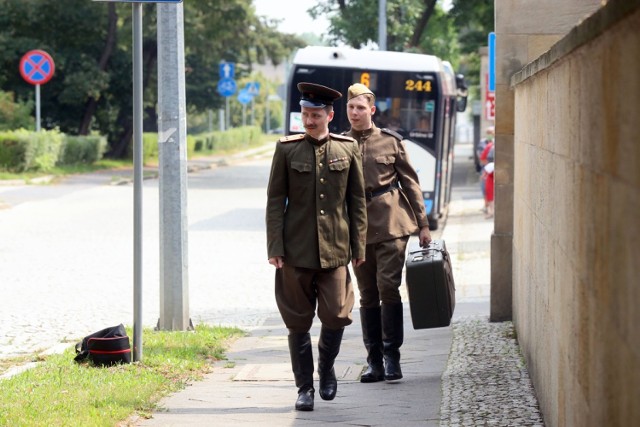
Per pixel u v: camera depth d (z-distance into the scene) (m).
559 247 7.85
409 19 54.62
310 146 10.24
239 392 11.29
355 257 10.41
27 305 18.33
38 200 40.72
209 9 72.88
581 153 6.52
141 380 11.39
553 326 8.36
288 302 10.38
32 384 11.16
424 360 13.02
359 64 32.69
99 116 72.50
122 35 72.19
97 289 20.12
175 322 15.22
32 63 52.72
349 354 13.68
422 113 32.88
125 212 36.25
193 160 78.62
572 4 15.27
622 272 5.00
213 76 89.06
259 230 31.53
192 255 25.84
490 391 10.63
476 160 64.06
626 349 4.92
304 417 10.03
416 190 11.60
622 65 4.99
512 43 15.41
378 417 9.94
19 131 53.06
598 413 5.84
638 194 4.59
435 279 11.45
